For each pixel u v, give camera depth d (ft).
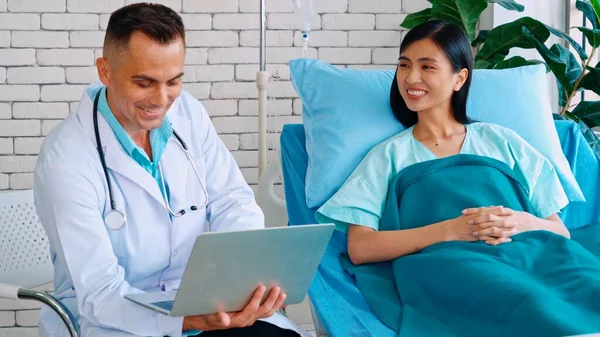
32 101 10.43
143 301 5.34
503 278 6.07
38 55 10.39
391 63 11.11
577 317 5.74
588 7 10.27
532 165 7.69
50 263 6.91
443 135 7.77
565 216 8.07
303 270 5.17
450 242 6.79
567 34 10.75
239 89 10.82
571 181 8.04
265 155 9.74
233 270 4.91
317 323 7.18
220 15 10.69
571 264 6.37
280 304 5.24
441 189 7.25
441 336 6.02
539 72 8.60
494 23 11.04
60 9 10.37
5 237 6.58
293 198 8.09
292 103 10.94
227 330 5.78
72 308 5.90
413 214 7.24
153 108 5.46
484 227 6.77
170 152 6.11
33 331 10.62
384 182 7.45
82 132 5.78
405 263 6.71
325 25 10.93
